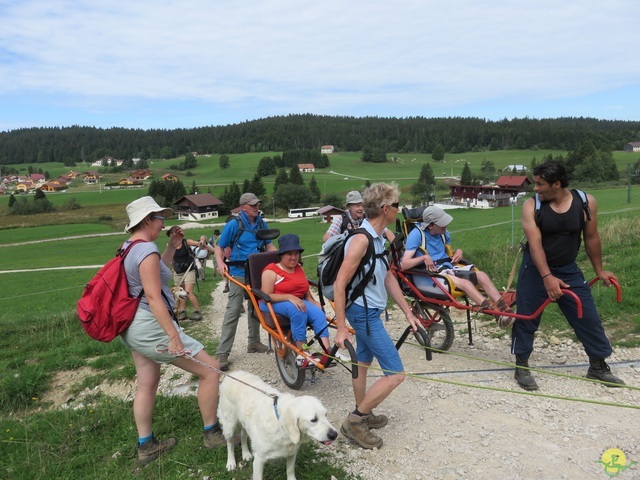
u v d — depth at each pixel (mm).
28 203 112625
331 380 6215
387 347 4504
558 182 5160
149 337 4383
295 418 3756
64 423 5695
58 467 4914
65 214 104312
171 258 5227
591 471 4121
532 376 5770
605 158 93938
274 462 4457
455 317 8500
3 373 7555
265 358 7184
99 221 93312
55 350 8383
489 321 8039
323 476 4246
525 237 5938
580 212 5305
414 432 4867
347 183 142500
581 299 5480
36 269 41500
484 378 5930
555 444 4520
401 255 6965
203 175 185750
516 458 4340
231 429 4410
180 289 9898
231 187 111562
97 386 6914
